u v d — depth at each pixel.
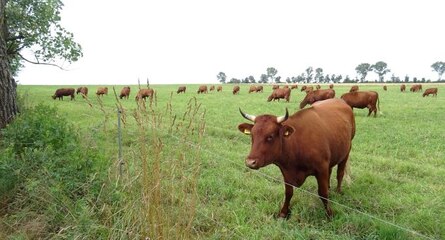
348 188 6.81
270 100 32.47
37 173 5.03
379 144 11.20
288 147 5.31
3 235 4.50
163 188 4.36
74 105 25.09
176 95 42.56
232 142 11.33
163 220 3.98
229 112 20.91
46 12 19.16
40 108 7.29
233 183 6.97
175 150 5.11
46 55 20.31
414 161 9.16
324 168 5.56
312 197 6.18
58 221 4.63
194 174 4.40
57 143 5.80
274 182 7.10
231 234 4.81
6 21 17.98
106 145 8.21
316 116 5.99
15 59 20.00
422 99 33.97
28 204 5.05
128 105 26.22
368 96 19.38
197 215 5.23
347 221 5.20
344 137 6.35
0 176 5.30
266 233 4.90
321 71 164.88
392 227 4.89
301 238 4.71
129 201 4.49
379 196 6.27
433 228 5.03
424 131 13.56
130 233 4.10
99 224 4.51
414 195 6.22
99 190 4.97
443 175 7.67
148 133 5.03
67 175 5.10
